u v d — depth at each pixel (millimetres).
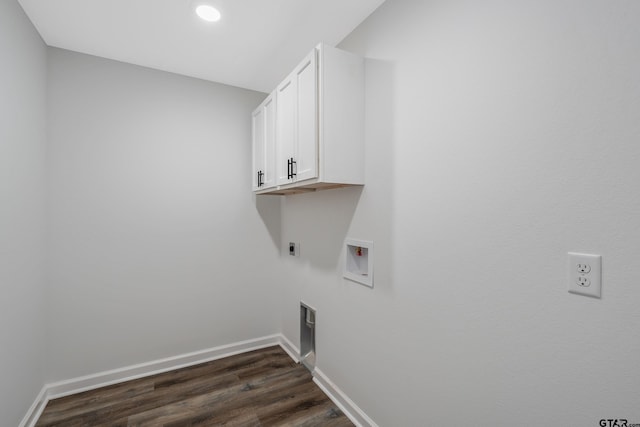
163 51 2094
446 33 1235
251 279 2738
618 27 771
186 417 1792
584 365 840
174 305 2400
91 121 2102
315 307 2248
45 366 1938
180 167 2420
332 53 1579
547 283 917
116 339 2188
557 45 889
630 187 753
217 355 2561
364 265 1780
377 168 1606
